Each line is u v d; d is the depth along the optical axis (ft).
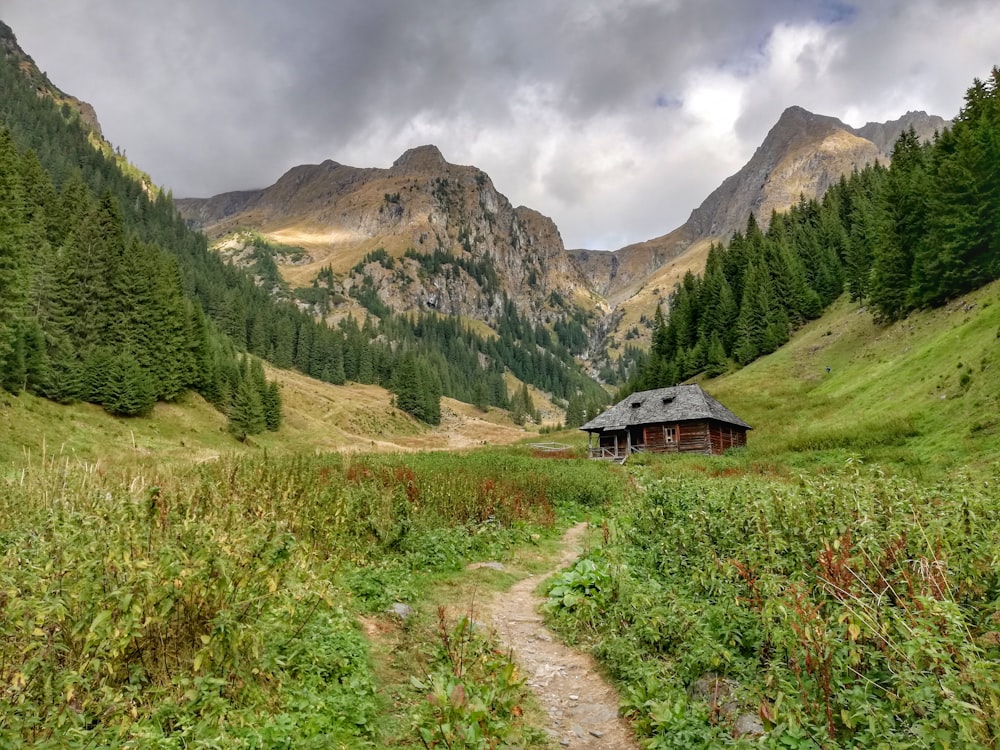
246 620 19.61
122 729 15.03
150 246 327.67
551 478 83.87
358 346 583.17
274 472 42.88
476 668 24.26
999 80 225.35
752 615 23.76
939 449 90.63
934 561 21.07
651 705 20.53
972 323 132.16
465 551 45.83
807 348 236.84
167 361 255.29
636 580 33.09
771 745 16.62
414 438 421.59
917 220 190.80
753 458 127.54
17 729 13.47
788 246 314.96
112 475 39.42
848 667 18.61
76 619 17.40
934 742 14.57
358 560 37.22
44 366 197.26
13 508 33.81
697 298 323.37
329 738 17.37
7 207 178.19
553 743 19.92
